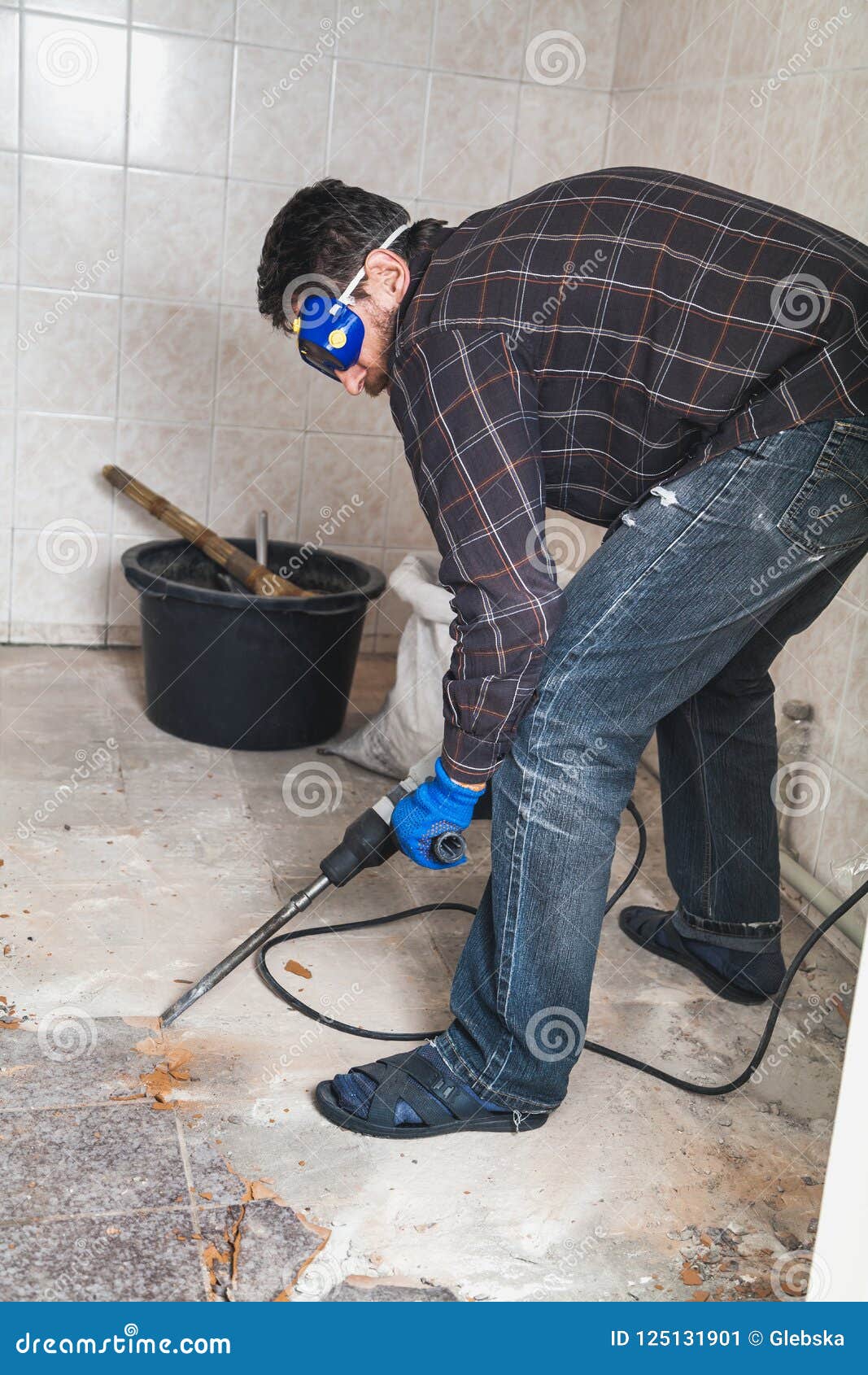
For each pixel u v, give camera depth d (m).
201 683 2.57
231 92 2.81
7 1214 1.34
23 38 2.68
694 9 2.59
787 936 2.08
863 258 1.29
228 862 2.16
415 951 1.95
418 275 1.34
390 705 2.51
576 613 1.37
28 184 2.78
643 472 1.36
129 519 3.07
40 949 1.84
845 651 2.08
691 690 1.45
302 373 3.04
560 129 3.04
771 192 2.28
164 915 1.97
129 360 2.95
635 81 2.91
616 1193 1.48
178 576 2.83
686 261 1.24
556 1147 1.55
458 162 3.00
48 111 2.74
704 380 1.25
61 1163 1.43
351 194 1.34
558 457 1.38
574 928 1.45
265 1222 1.37
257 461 3.09
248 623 2.48
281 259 1.35
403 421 1.35
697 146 2.59
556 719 1.39
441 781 1.40
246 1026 1.72
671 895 2.19
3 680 2.88
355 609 2.54
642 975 1.94
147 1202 1.38
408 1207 1.42
